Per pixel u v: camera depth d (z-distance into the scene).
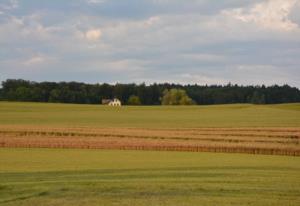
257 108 178.00
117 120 128.25
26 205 22.19
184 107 184.75
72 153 59.53
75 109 168.00
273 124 114.12
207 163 48.28
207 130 94.75
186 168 40.25
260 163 48.59
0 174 35.00
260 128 99.06
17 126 98.81
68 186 27.08
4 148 65.50
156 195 24.48
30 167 43.06
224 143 71.25
